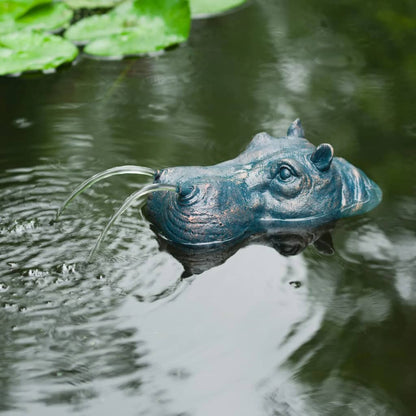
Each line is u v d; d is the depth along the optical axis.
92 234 4.98
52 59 7.50
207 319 4.23
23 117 6.61
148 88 7.16
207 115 6.62
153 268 4.67
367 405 3.65
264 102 6.83
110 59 7.81
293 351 3.99
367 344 4.04
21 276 4.55
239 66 7.54
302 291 4.48
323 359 3.93
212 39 8.13
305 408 3.63
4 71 7.29
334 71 7.39
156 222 5.14
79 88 7.17
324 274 4.65
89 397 3.66
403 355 3.96
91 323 4.17
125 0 9.02
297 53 7.77
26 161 5.87
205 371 3.84
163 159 5.89
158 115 6.64
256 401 3.66
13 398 3.65
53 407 3.60
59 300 4.35
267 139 5.49
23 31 7.94
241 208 5.09
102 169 5.75
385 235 5.04
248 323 4.20
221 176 5.17
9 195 5.41
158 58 7.79
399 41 7.97
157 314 4.25
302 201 5.16
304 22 8.45
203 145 6.11
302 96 6.93
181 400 3.66
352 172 5.46
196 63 7.64
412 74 7.30
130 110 6.73
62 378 3.78
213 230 4.96
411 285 4.53
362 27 8.29
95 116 6.62
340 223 5.17
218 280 4.58
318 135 6.22
